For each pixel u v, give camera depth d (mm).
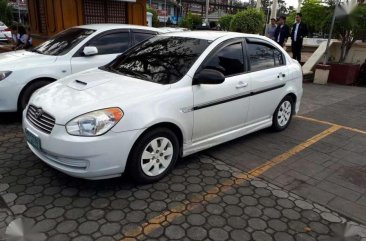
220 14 51688
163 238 2695
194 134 3775
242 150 4488
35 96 3625
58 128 3027
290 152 4504
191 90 3611
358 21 9305
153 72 3844
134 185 3449
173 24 57156
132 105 3174
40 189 3320
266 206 3203
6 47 10969
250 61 4418
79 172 3045
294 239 2766
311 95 8148
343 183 3729
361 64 10555
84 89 3469
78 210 3008
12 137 4609
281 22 11164
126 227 2807
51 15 9172
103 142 2996
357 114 6574
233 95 4059
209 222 2922
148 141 3320
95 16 9484
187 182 3574
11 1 33375
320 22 10031
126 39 6156
